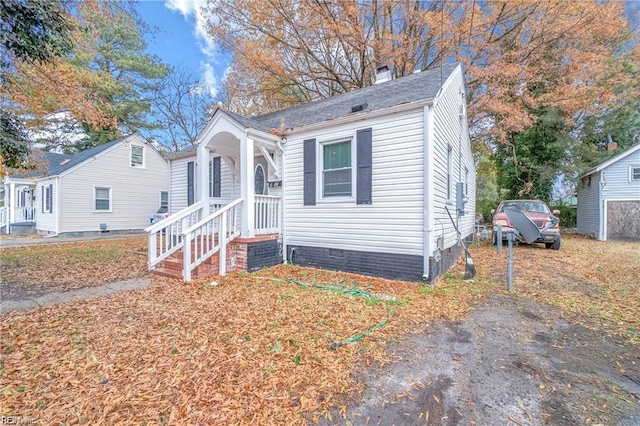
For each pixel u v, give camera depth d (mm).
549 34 12430
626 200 13219
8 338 3215
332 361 2764
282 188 7418
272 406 2145
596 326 3684
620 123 15898
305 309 4105
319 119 7121
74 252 9602
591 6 11625
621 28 12938
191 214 7340
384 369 2660
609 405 2201
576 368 2717
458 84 8578
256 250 6711
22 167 7074
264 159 8297
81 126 20094
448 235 7117
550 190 17297
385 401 2223
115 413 2062
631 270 6789
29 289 5219
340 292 4934
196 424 1956
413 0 13008
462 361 2820
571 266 7219
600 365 2771
